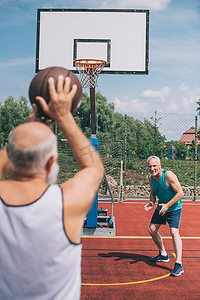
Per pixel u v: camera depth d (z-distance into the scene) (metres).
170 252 5.96
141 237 6.99
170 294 4.14
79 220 1.16
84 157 1.24
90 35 8.16
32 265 1.08
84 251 5.95
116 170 14.47
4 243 1.08
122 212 9.84
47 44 8.15
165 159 14.95
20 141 1.12
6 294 1.10
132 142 14.75
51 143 1.16
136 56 8.12
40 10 8.23
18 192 1.12
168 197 4.86
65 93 1.18
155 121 13.45
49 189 1.13
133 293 4.15
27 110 38.22
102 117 33.44
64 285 1.13
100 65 7.73
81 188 1.17
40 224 1.08
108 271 4.93
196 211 10.22
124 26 8.15
